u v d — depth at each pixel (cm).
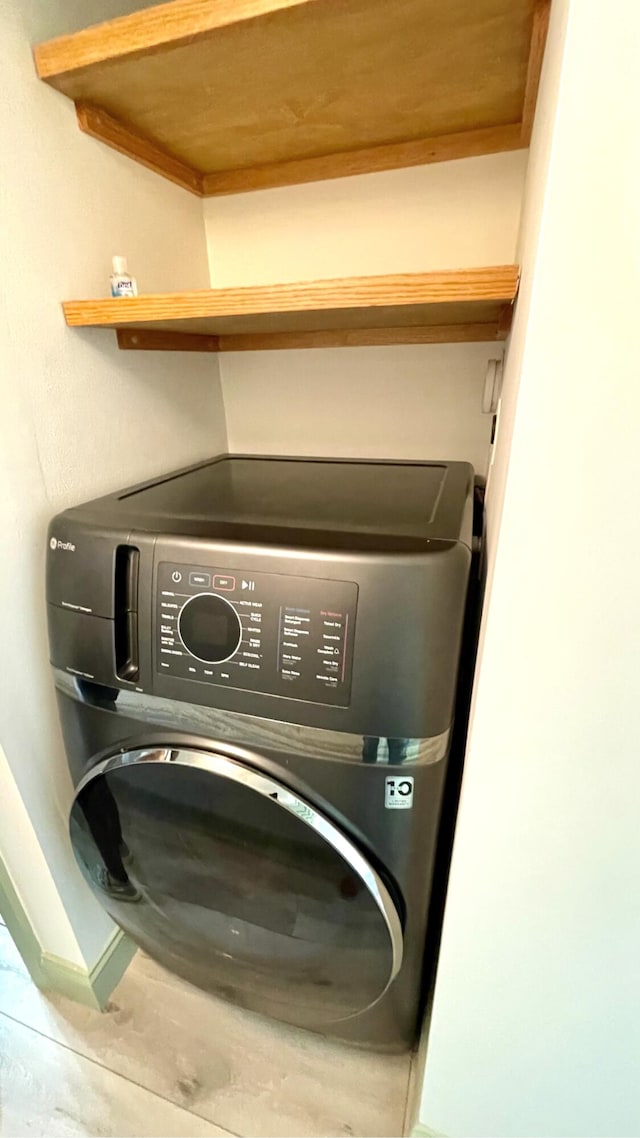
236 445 132
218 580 65
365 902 73
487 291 67
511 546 44
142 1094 100
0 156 71
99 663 73
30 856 96
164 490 92
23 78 72
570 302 36
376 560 59
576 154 33
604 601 43
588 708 48
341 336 114
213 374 125
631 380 37
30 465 80
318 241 110
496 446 75
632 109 31
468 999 70
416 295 69
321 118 88
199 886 87
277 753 68
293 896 80
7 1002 115
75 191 83
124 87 77
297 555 61
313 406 123
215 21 64
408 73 76
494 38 68
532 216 48
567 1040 68
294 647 62
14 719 85
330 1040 106
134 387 100
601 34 30
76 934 105
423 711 61
